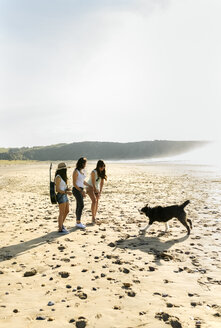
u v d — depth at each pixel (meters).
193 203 14.48
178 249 7.52
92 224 10.37
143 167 50.34
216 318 4.21
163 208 9.09
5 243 8.23
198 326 3.96
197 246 7.81
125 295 4.98
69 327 4.00
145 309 4.48
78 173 9.75
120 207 13.67
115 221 10.82
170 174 34.53
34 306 4.64
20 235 9.06
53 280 5.69
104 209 13.22
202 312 4.39
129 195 17.77
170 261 6.66
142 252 7.30
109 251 7.40
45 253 7.34
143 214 12.05
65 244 8.04
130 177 30.61
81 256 7.07
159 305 4.61
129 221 10.81
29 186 23.73
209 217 11.31
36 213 12.78
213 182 24.89
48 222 10.89
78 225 9.83
